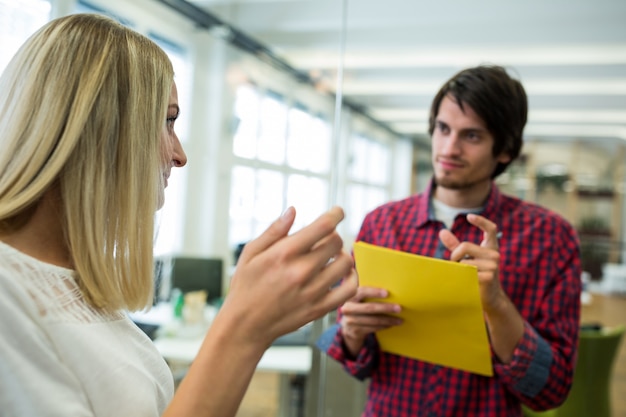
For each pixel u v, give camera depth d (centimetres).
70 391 38
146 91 49
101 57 46
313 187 286
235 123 355
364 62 322
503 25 292
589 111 407
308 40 308
